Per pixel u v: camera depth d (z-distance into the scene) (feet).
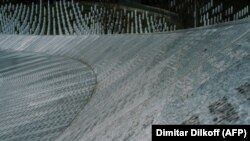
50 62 93.56
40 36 172.35
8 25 269.44
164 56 33.88
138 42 57.72
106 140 18.97
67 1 338.75
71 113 32.73
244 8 229.66
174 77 23.16
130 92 27.91
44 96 45.21
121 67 46.50
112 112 24.70
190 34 36.29
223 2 239.30
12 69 88.79
